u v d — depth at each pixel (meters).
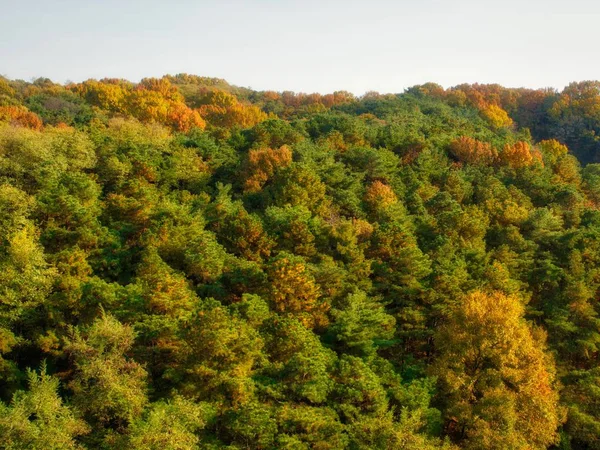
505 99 183.50
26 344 37.19
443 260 46.38
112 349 30.81
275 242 49.50
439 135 95.06
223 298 42.66
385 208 59.25
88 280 40.62
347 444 28.94
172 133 101.75
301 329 35.75
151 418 25.92
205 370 30.64
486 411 33.53
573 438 39.69
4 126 69.00
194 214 53.91
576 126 155.25
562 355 46.72
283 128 87.06
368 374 31.69
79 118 103.19
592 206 74.56
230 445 28.03
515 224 62.09
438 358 40.41
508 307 38.56
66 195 47.28
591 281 50.94
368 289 45.06
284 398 30.61
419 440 27.22
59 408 27.20
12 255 39.06
